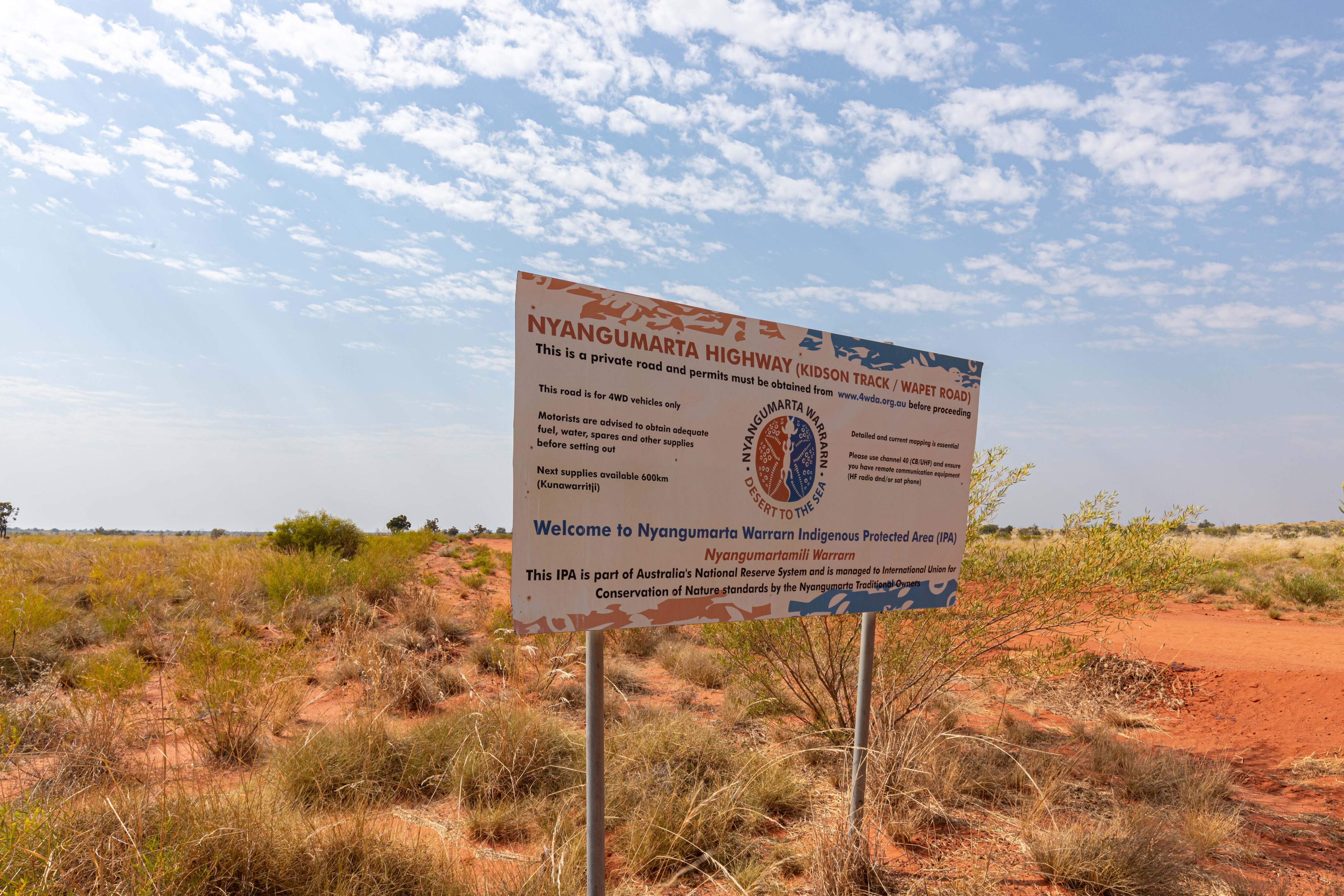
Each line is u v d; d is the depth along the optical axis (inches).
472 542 1601.9
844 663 237.0
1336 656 366.0
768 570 140.9
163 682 287.0
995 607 223.0
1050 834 166.1
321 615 415.2
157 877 117.6
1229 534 1672.0
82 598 447.8
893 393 161.5
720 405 133.1
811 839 171.5
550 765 202.7
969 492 178.2
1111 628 414.6
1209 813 185.9
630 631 395.9
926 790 185.0
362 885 135.8
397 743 214.7
